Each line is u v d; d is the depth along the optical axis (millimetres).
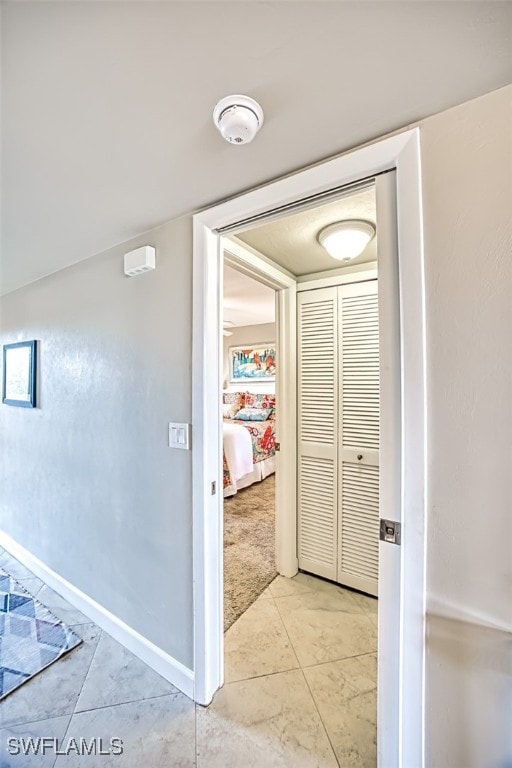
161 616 1481
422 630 893
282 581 2178
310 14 638
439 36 672
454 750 863
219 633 1396
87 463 1834
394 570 963
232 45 697
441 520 874
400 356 950
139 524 1567
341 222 1517
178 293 1411
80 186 1203
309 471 2232
